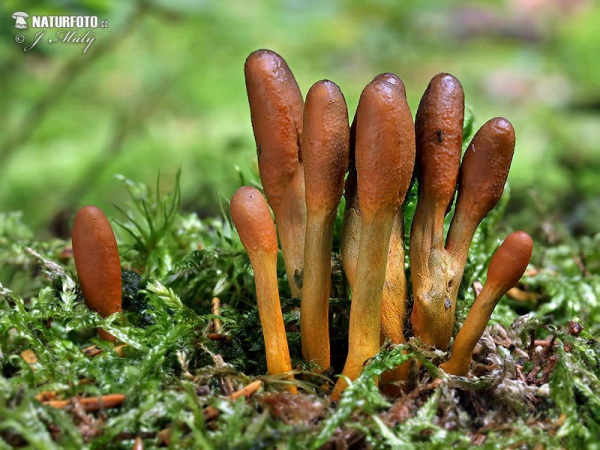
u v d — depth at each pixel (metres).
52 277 0.20
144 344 0.18
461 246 0.17
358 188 0.16
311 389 0.17
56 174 0.47
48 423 0.15
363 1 0.66
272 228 0.16
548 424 0.16
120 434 0.16
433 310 0.17
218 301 0.21
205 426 0.16
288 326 0.19
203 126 0.53
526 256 0.16
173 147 0.49
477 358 0.19
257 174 0.24
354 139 0.17
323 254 0.17
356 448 0.16
